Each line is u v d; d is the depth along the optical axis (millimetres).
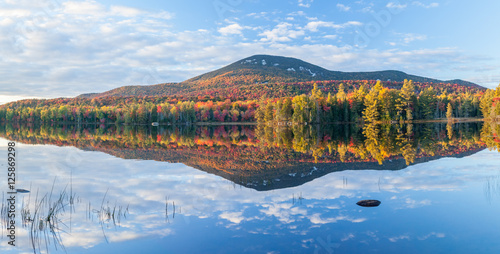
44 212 13234
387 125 85125
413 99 102125
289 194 15633
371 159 26844
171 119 135250
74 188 17562
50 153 34531
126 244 9914
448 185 16250
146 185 18266
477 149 30750
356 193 15273
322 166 24281
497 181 16859
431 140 41938
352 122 100438
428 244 9188
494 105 91562
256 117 133750
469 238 9539
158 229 11109
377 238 9711
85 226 11578
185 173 22297
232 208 13461
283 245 9391
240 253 8961
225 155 33031
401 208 12602
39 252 9500
